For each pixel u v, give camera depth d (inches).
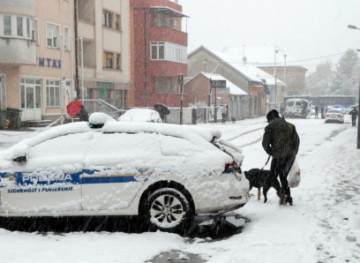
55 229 293.0
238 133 1170.6
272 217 302.5
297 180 344.5
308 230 271.1
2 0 1045.2
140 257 231.6
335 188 405.1
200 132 292.7
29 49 1094.4
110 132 288.0
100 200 274.4
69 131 289.7
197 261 227.6
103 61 1520.7
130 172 274.7
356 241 254.4
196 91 2007.9
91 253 236.4
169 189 274.8
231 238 265.4
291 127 336.8
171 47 1879.9
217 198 273.9
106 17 1549.0
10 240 259.6
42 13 1197.1
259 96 2773.1
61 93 1277.1
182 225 274.5
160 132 287.1
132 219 306.2
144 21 1785.2
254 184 350.9
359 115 767.1
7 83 1099.9
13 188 276.7
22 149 276.2
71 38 1326.3
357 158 626.2
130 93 1847.9
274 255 229.1
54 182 275.9
